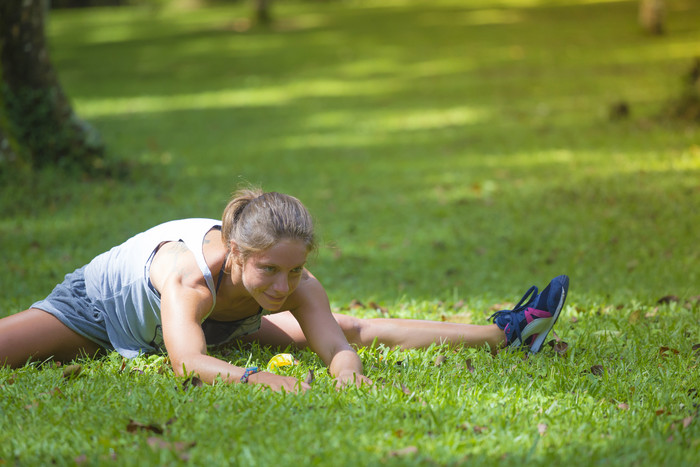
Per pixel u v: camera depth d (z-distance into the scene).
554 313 4.82
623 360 4.68
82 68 29.44
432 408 3.78
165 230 4.64
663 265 7.93
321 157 15.23
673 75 22.91
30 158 12.30
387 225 10.62
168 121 19.48
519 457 3.27
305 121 19.16
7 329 4.62
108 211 10.93
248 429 3.51
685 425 3.57
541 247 9.12
